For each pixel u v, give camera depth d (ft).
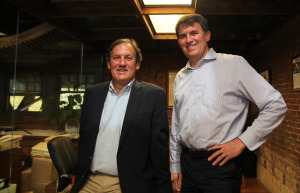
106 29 13.96
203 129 4.97
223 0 9.71
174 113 6.06
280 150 11.61
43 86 10.29
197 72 5.29
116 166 4.98
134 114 4.93
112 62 5.19
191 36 5.26
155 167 4.97
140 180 4.85
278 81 11.89
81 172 5.16
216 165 4.89
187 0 9.12
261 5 9.75
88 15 10.07
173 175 6.03
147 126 4.93
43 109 10.40
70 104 12.35
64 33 12.16
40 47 9.98
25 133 9.23
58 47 11.57
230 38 14.03
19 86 8.79
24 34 9.01
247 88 4.82
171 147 6.10
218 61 5.17
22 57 8.96
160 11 9.75
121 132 4.88
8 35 8.32
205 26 5.34
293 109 10.13
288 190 10.62
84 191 5.15
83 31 13.19
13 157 8.69
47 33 10.41
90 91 5.54
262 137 4.67
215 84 5.01
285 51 10.90
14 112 8.63
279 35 11.64
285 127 11.02
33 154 9.59
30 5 8.66
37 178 9.51
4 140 8.15
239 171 4.98
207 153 4.97
